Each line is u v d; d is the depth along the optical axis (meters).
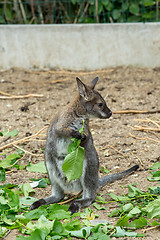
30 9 15.84
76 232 5.42
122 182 7.37
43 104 11.33
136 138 9.27
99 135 9.48
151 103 11.20
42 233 5.27
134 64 13.91
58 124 6.63
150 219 5.89
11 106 11.26
